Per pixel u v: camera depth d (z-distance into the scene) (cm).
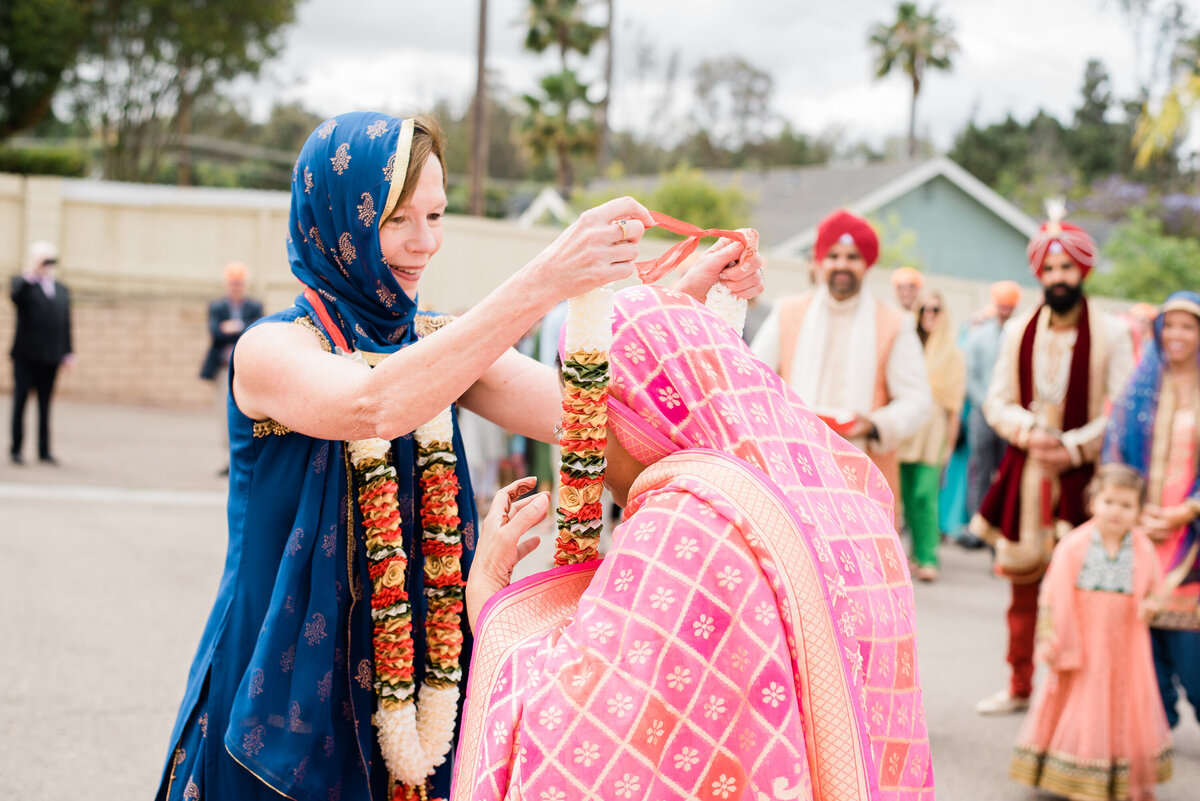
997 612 706
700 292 201
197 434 1262
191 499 884
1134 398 475
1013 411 518
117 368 1488
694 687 138
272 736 173
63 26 2242
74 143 3525
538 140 3925
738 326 200
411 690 186
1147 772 402
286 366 172
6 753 392
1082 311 516
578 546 163
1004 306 891
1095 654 404
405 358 160
